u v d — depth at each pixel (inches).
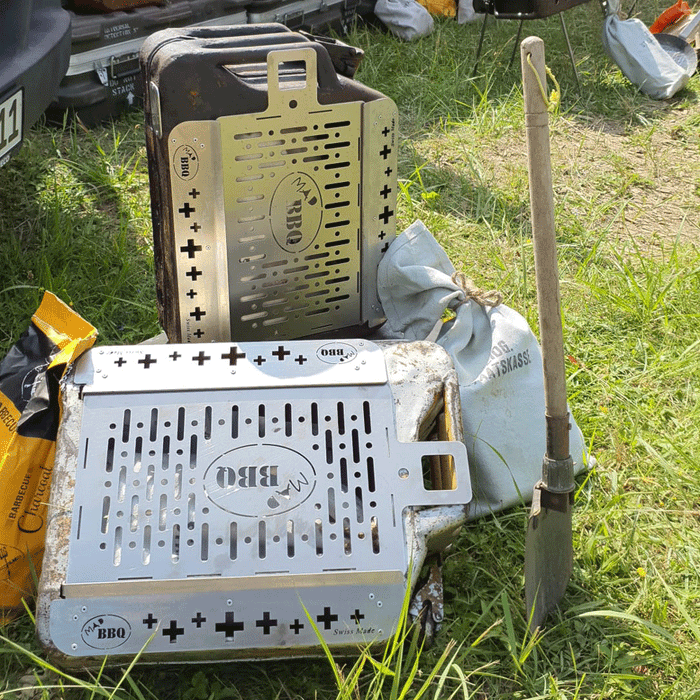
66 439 74.0
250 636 67.3
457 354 92.9
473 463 88.7
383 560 69.6
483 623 77.8
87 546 68.5
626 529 89.3
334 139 89.4
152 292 122.6
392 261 97.8
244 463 72.9
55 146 152.5
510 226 144.4
